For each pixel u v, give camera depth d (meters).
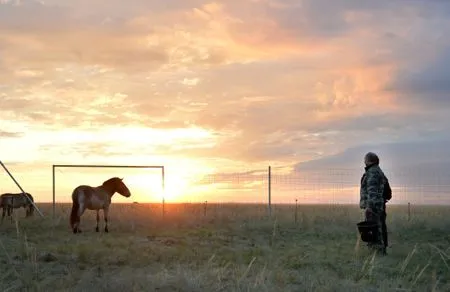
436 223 23.44
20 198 27.17
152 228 21.91
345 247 15.48
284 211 32.28
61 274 10.75
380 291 9.53
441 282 10.52
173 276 10.11
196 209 34.41
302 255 13.53
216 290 9.20
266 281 9.73
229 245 16.39
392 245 15.72
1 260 12.17
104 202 21.36
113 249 14.30
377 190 13.88
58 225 22.83
